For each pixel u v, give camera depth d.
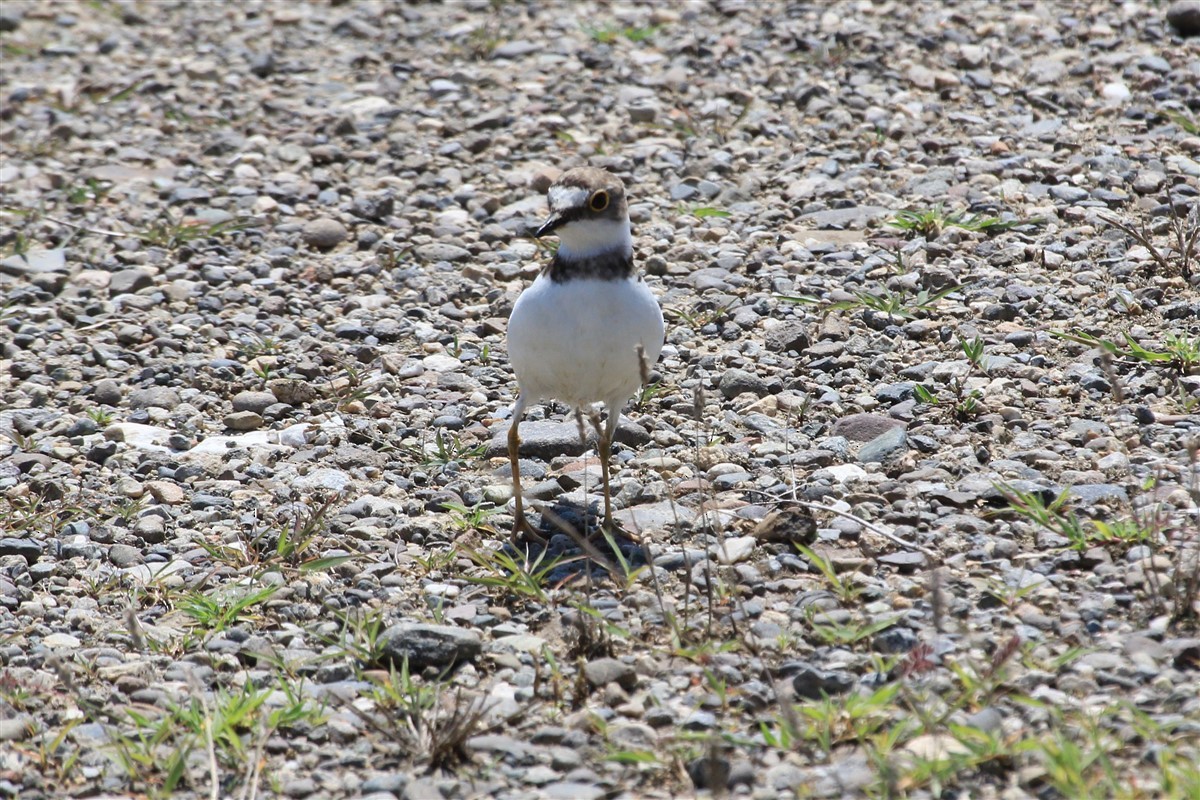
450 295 13.78
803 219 14.58
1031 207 14.19
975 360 11.43
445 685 7.98
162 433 11.48
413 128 17.56
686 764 7.08
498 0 21.39
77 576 9.45
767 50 18.62
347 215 15.45
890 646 7.92
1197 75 16.70
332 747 7.49
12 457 11.07
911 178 15.09
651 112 17.11
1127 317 12.01
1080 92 16.69
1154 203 13.91
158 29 21.80
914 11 19.22
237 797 7.11
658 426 11.11
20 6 22.94
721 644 8.11
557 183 9.02
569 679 7.96
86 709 7.85
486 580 8.95
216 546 9.68
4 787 7.18
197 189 16.30
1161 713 7.08
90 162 17.27
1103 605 8.12
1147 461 9.77
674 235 14.52
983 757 6.79
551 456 10.91
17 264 14.56
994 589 8.33
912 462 10.07
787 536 9.16
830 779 6.83
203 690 8.03
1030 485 9.47
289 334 13.17
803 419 11.03
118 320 13.49
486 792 7.02
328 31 21.11
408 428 11.38
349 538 9.74
